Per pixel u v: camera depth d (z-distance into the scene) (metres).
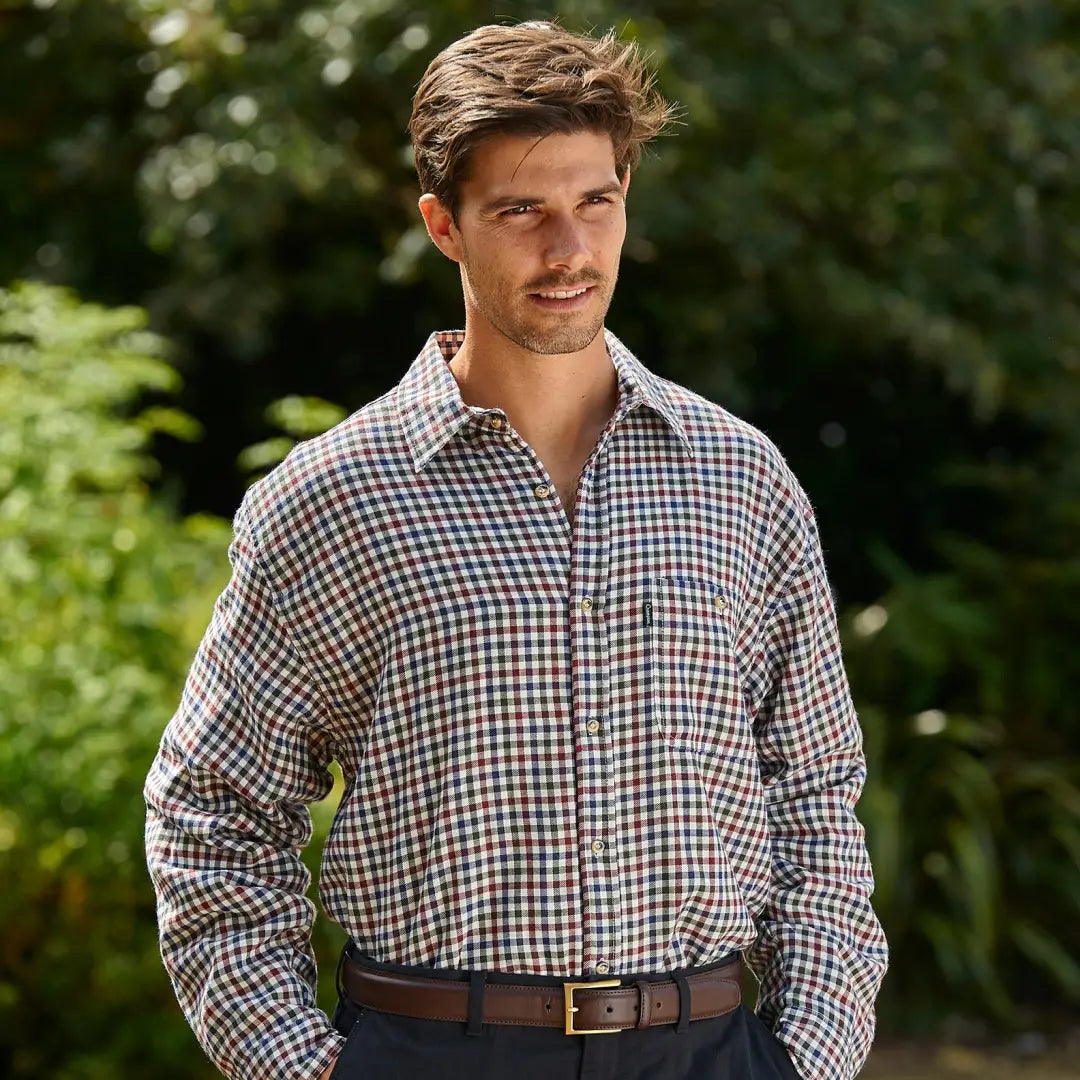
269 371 12.68
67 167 11.33
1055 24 12.20
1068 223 12.27
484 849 3.65
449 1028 3.65
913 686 11.76
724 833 3.84
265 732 3.90
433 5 10.33
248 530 3.90
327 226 11.67
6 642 7.82
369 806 3.76
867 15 11.19
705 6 10.97
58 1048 7.87
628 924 3.67
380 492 3.81
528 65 3.67
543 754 3.67
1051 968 10.97
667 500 3.88
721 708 3.83
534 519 3.79
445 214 3.90
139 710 7.70
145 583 8.30
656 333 12.45
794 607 4.06
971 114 11.60
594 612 3.74
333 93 10.84
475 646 3.69
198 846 3.97
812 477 13.64
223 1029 3.87
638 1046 3.67
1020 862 11.12
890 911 10.80
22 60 11.69
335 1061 3.77
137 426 9.64
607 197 3.71
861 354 12.91
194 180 10.30
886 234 11.61
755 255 11.02
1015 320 12.04
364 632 3.78
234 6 10.65
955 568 13.23
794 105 11.07
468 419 3.81
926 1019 10.70
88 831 7.63
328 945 7.37
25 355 9.16
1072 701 11.82
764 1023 4.02
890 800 10.86
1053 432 12.47
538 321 3.69
